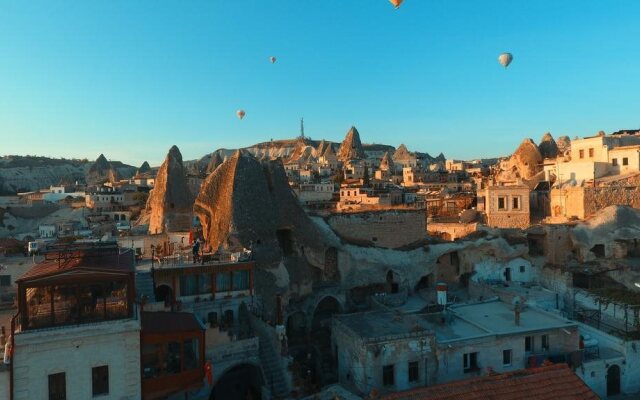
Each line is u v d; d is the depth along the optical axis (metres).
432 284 58.44
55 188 192.25
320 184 154.88
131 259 29.83
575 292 49.03
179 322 30.02
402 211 59.75
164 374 28.25
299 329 48.94
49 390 24.78
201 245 48.53
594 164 75.12
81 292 25.83
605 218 59.16
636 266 54.06
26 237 74.19
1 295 39.41
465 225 70.69
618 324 43.75
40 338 24.41
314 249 51.41
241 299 40.62
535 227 60.50
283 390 35.38
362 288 54.88
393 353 35.09
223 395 38.56
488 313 44.16
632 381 38.81
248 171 49.41
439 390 28.36
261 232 47.44
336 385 36.72
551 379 29.69
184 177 67.69
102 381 25.78
